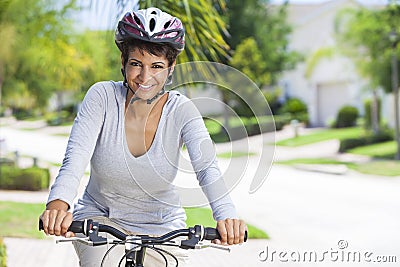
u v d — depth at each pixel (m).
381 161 23.22
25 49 19.66
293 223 11.41
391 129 28.83
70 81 24.42
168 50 2.90
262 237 9.95
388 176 19.30
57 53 18.55
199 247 2.55
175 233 2.58
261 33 32.84
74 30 18.67
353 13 29.17
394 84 24.66
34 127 40.28
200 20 5.38
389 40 26.61
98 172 3.09
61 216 2.53
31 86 26.38
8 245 9.23
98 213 3.24
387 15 26.55
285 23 34.09
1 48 16.28
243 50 30.44
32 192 15.59
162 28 2.88
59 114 44.19
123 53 2.97
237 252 8.91
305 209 13.02
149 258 3.26
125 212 3.21
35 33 15.47
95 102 3.03
